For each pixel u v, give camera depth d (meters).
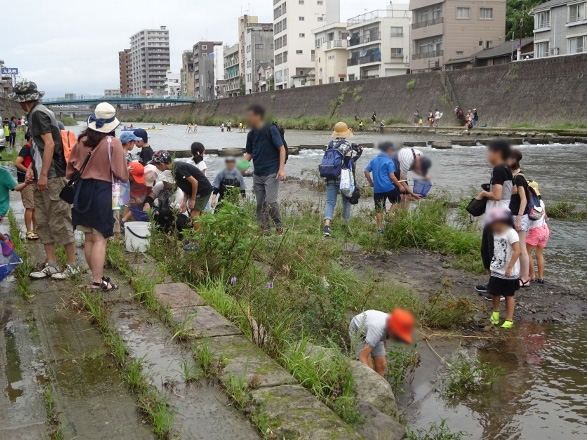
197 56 140.12
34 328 4.21
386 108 52.09
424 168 8.80
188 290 5.13
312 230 8.87
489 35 52.66
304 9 80.44
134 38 189.38
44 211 5.43
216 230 5.84
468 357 4.69
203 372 3.52
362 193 14.31
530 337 5.15
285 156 7.80
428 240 8.43
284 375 3.52
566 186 16.02
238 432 2.89
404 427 3.35
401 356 4.37
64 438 2.80
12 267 4.95
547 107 37.88
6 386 3.34
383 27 61.31
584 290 6.55
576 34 41.81
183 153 24.70
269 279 5.62
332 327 4.84
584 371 4.44
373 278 6.55
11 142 26.73
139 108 121.81
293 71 81.62
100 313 4.34
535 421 3.72
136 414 3.05
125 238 6.69
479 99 43.47
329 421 2.99
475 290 6.50
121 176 4.93
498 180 5.79
